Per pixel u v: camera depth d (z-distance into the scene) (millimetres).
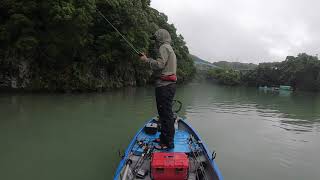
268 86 65125
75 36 22250
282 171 7395
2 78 22141
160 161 4727
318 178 7012
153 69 5621
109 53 26688
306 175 7172
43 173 6672
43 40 22156
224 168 7457
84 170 6891
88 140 9391
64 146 8711
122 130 10812
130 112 14875
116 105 17359
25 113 13570
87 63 25406
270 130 12219
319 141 10484
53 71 23531
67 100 18688
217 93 36594
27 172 6723
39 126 11133
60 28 21672
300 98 31703
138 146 6199
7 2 20422
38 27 21875
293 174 7223
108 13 26031
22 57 22109
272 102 25547
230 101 24969
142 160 5520
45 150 8305
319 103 25328
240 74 76500
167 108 5688
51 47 22047
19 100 17781
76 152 8188
